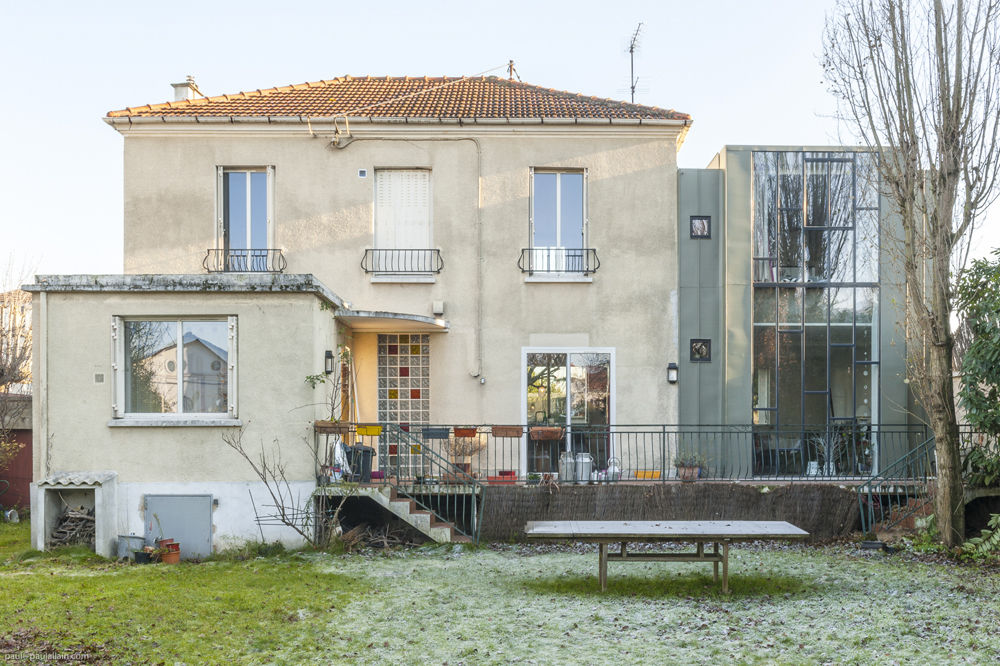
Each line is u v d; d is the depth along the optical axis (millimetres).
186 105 14797
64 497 10898
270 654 6133
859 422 13945
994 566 9555
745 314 13977
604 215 14219
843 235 14109
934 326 10453
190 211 14094
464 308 14133
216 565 9930
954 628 6758
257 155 14172
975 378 10859
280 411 10891
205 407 11000
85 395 10773
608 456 13867
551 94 16266
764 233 14133
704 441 13875
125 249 14031
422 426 12414
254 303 10945
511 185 14242
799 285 14047
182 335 11031
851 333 14047
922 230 10586
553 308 14133
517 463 13930
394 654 6164
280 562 10039
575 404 14062
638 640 6508
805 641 6453
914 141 10516
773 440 13891
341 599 7926
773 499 11711
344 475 11430
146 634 6570
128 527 10727
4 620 6883
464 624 7020
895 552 10602
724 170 14117
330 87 16438
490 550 10969
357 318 12711
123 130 14070
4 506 14242
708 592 8266
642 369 14039
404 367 14211
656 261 14148
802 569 9469
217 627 6816
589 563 10000
